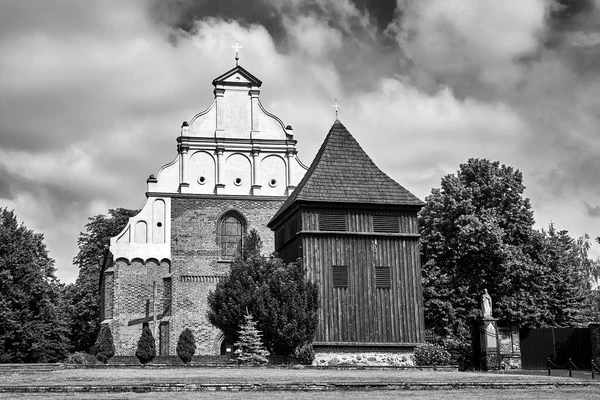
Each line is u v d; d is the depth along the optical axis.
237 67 59.34
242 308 40.03
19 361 53.91
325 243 41.28
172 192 56.56
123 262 54.91
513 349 49.41
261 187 57.78
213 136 58.06
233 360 39.47
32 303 55.72
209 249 55.88
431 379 29.45
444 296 51.44
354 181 43.22
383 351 40.72
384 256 41.91
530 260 52.16
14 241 55.69
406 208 42.72
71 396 23.56
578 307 57.50
